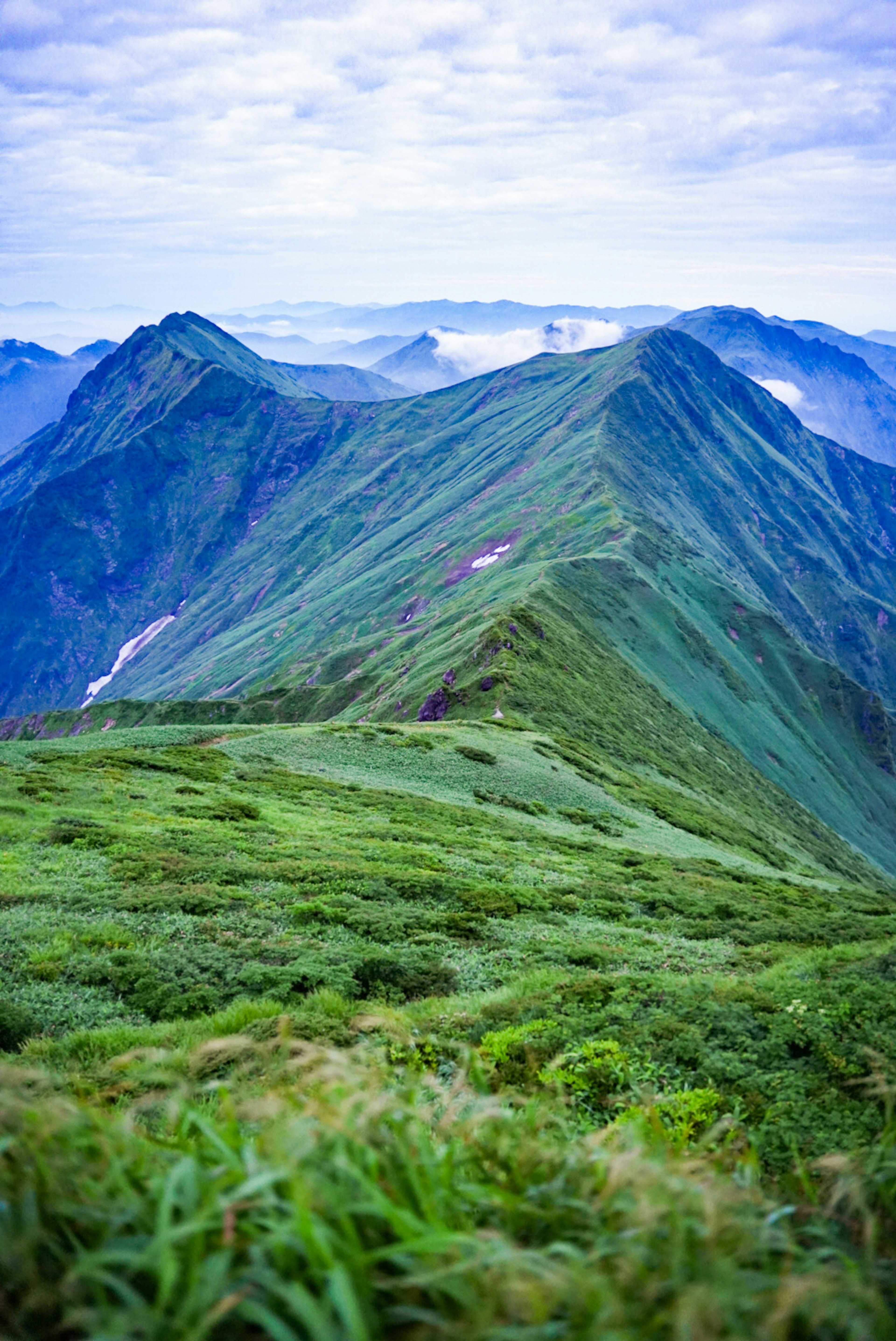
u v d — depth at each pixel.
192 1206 2.45
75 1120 3.21
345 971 18.25
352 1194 2.81
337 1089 3.69
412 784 57.84
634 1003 13.01
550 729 87.88
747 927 29.67
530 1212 3.06
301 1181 2.65
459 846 39.31
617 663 138.62
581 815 58.72
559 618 139.12
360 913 23.78
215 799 42.31
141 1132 4.01
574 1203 3.07
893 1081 8.95
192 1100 7.78
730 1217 3.04
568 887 32.47
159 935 20.52
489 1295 2.30
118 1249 2.41
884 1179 3.84
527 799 60.59
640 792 74.12
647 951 23.67
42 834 30.12
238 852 31.09
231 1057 11.12
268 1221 2.39
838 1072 9.89
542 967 20.31
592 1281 2.28
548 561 178.88
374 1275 2.42
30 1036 14.28
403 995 17.95
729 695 174.75
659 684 151.75
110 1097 10.04
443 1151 3.85
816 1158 7.71
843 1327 2.62
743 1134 8.20
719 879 45.47
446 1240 2.31
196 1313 2.07
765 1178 6.97
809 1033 10.97
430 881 28.73
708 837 68.31
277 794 46.91
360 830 39.41
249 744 59.84
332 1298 2.03
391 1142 3.34
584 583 170.62
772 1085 9.62
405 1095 4.30
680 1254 2.57
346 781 54.75
